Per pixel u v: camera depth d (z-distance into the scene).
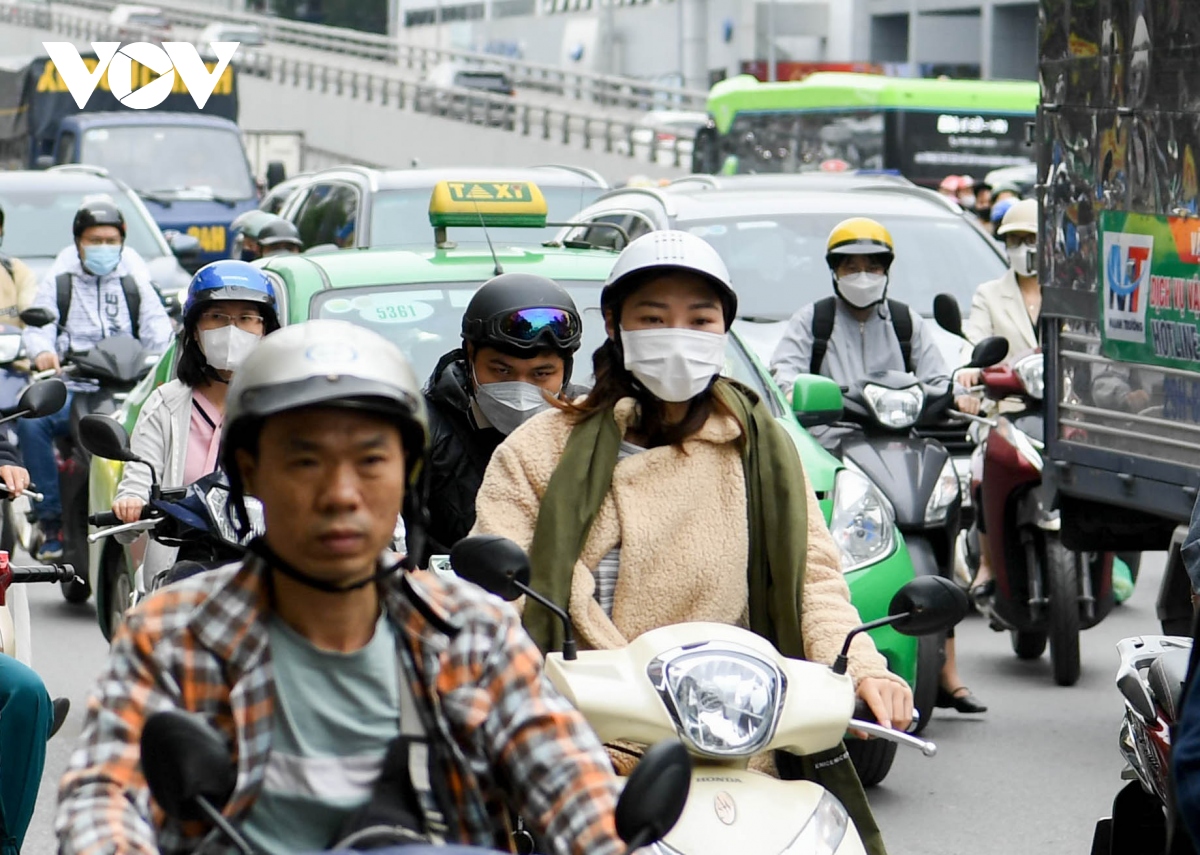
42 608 18.94
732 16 97.12
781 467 7.30
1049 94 13.72
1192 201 11.84
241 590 4.80
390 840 4.73
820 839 6.42
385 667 4.88
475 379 9.32
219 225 41.56
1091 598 15.08
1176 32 12.03
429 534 9.52
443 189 12.89
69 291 19.58
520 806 5.01
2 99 51.88
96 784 4.66
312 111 81.19
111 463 14.98
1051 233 13.65
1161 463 12.29
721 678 6.42
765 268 20.25
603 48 105.06
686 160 69.31
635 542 7.23
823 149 49.03
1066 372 13.52
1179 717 5.77
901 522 13.78
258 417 4.66
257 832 4.77
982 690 15.38
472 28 118.81
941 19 97.94
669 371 7.18
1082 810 12.03
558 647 7.21
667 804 4.73
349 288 12.14
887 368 15.50
